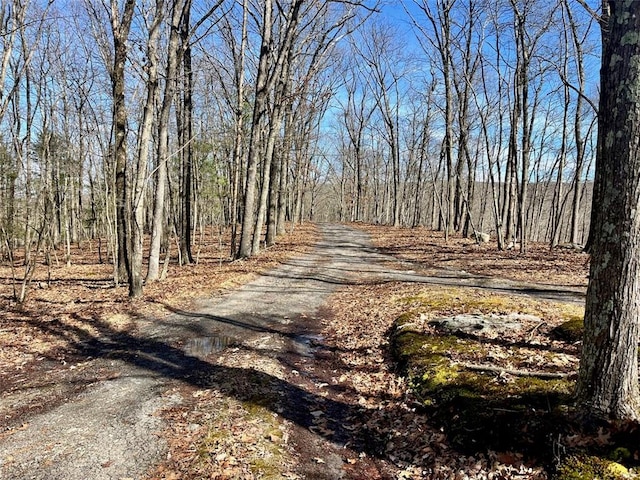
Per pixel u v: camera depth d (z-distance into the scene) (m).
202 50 18.17
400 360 6.96
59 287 13.98
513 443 4.20
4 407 5.70
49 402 5.85
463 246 22.77
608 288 3.68
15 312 10.35
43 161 13.94
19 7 13.27
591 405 3.83
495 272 15.55
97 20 14.48
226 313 10.55
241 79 18.45
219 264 18.09
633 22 3.41
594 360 3.81
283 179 30.61
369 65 36.62
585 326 3.93
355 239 29.88
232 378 6.62
